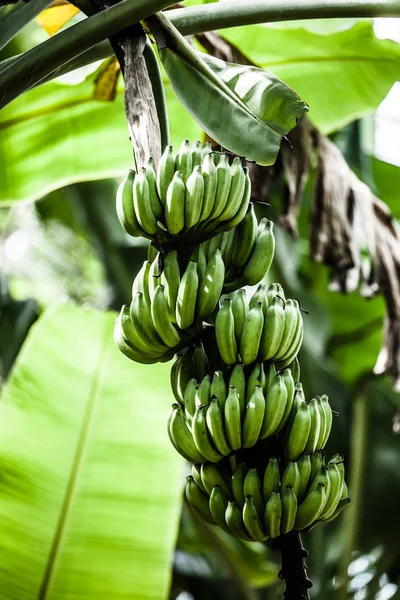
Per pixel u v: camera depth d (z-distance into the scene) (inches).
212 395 109.1
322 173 161.0
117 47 118.8
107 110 177.0
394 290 164.9
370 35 180.1
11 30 127.6
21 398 171.6
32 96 172.7
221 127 115.5
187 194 110.1
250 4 126.6
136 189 111.5
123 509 162.9
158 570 158.7
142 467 167.3
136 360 114.7
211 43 153.3
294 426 109.6
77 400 175.3
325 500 108.0
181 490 165.3
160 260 113.1
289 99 114.7
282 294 114.7
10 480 161.6
